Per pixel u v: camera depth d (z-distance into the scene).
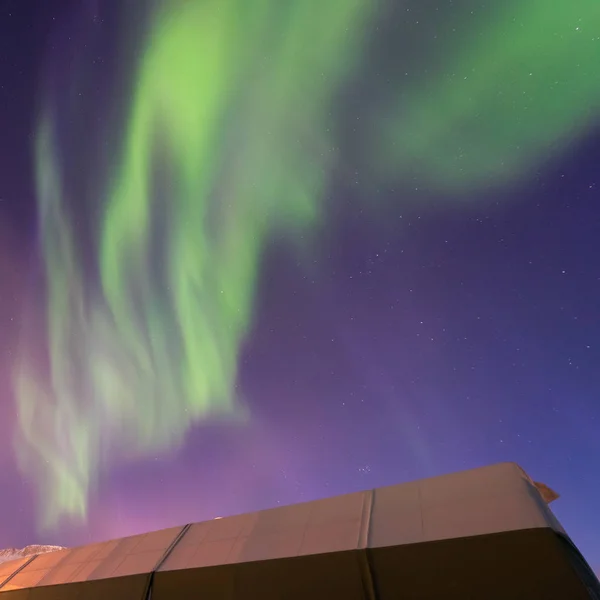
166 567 3.45
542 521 2.32
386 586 2.51
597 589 2.29
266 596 2.85
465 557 2.38
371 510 3.11
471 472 3.09
